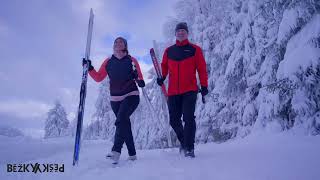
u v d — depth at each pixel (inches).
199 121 572.4
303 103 318.7
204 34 631.8
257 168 135.9
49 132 1284.4
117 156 180.5
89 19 194.4
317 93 318.0
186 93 200.4
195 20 653.3
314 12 333.1
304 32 335.3
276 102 350.0
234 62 497.7
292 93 333.7
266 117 366.9
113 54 204.8
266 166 139.5
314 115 312.3
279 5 394.6
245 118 459.5
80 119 178.9
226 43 552.7
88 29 193.5
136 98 201.0
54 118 1291.8
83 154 250.1
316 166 132.4
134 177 133.0
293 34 349.4
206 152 224.4
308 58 318.0
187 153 191.2
